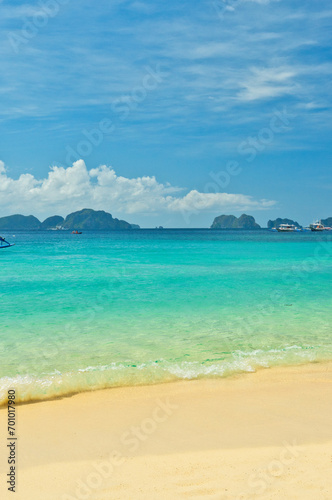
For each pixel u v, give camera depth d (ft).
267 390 27.07
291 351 35.24
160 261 122.52
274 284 74.28
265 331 41.96
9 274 89.35
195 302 57.21
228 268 101.86
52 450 19.35
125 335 40.32
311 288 69.82
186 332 41.50
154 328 43.01
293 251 172.65
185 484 16.25
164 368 30.73
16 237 477.77
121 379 28.71
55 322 45.32
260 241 300.61
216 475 16.92
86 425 22.08
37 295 62.39
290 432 21.06
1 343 37.42
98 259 131.75
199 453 18.92
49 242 307.99
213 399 25.59
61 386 27.32
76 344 37.14
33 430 21.47
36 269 99.81
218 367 31.17
